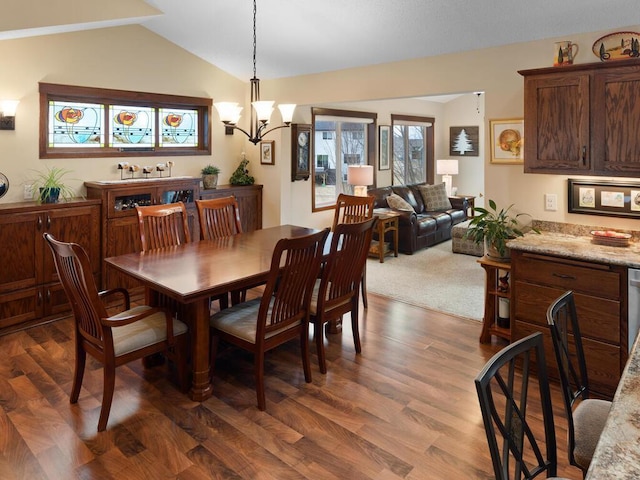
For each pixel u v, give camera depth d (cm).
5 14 340
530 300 310
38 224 393
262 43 473
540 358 145
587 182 337
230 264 303
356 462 225
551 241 323
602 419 172
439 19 362
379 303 457
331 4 375
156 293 314
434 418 262
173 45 516
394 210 681
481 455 230
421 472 218
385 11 368
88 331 262
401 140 860
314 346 360
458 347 356
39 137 427
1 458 227
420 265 606
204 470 220
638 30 310
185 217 374
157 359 328
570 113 309
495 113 383
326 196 708
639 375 139
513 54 370
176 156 534
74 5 375
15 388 295
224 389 296
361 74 479
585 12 314
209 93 557
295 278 280
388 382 303
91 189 447
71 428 252
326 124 696
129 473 218
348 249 312
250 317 294
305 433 249
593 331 283
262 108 350
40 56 420
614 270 272
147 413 268
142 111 508
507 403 131
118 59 472
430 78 425
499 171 382
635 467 97
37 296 397
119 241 448
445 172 869
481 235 354
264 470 220
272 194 589
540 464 142
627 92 287
